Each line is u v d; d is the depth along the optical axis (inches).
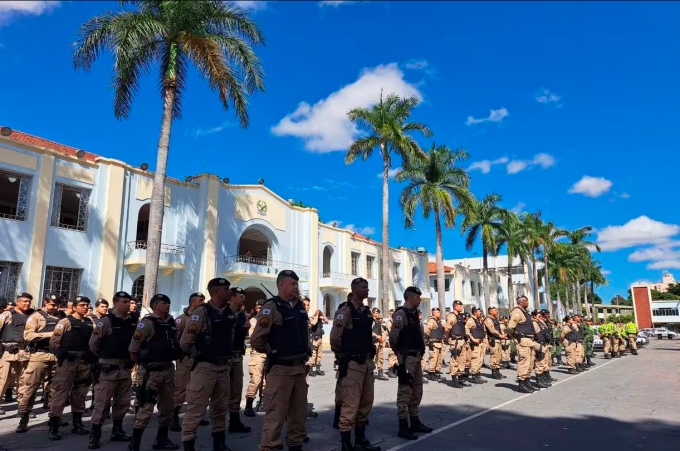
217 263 913.5
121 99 655.1
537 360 486.6
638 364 781.9
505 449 260.4
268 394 217.3
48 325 304.5
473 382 524.1
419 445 266.7
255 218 1016.2
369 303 1354.6
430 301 1641.2
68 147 831.1
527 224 1843.0
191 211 894.4
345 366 251.6
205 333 233.1
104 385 258.7
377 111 1152.8
